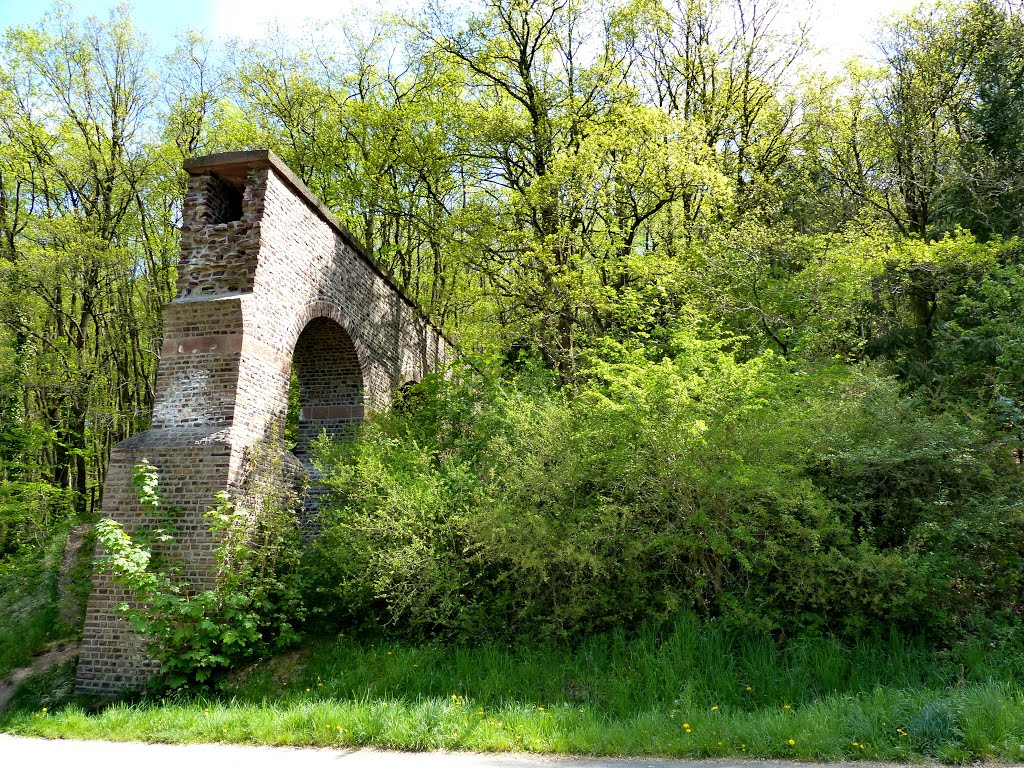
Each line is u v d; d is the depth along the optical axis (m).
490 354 15.05
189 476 9.56
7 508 16.81
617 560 8.73
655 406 8.46
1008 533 7.93
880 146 18.84
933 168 17.19
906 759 4.88
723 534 8.17
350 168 20.39
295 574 9.95
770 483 7.88
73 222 18.25
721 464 8.12
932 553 7.78
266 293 10.72
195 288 10.67
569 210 15.80
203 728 6.91
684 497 8.41
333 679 8.51
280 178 11.32
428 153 18.52
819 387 9.91
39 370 17.91
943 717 5.18
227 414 9.77
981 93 15.55
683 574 8.85
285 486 10.69
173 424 9.96
